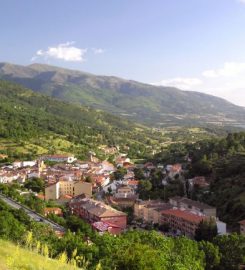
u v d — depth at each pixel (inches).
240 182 7071.9
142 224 6791.3
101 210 6589.6
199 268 3075.8
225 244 3878.0
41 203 7194.9
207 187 7755.9
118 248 2832.2
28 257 1317.7
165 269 2598.4
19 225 4311.0
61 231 5206.7
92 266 2591.0
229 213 6363.2
